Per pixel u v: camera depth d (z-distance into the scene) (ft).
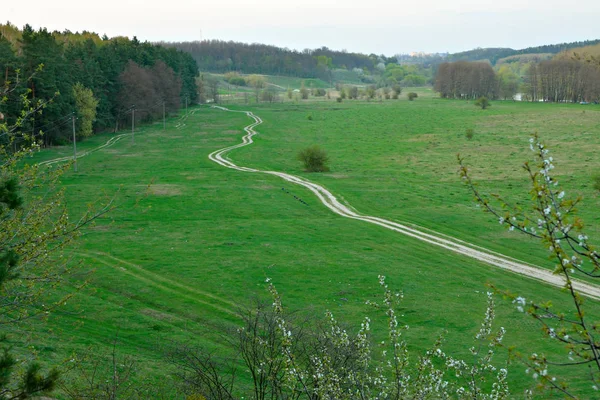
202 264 169.48
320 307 139.64
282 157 389.60
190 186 278.05
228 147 425.69
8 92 71.41
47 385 40.70
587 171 309.42
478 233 212.23
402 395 50.21
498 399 53.31
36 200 63.00
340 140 474.90
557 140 429.79
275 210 243.19
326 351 54.70
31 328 79.46
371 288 154.51
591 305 147.64
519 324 134.31
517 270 175.11
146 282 152.97
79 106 431.02
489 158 370.12
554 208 29.22
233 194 264.31
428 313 139.03
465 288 157.79
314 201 261.03
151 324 124.26
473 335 127.54
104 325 120.88
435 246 197.06
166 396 77.41
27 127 294.46
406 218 231.71
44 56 369.91
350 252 186.19
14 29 596.70
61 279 62.44
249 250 184.65
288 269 167.12
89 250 180.24
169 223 218.38
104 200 242.99
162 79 631.97
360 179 311.47
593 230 201.16
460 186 289.53
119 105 523.70
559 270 28.89
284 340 51.13
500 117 601.21
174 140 459.73
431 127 545.03
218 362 97.50
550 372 107.76
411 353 114.62
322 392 49.14
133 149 407.03
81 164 333.42
